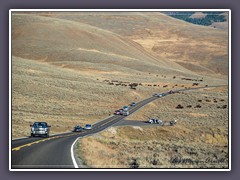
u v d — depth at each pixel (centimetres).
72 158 3484
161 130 10362
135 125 10850
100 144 5694
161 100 17638
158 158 4366
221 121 12356
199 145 7112
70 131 9019
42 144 4712
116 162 3669
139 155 4588
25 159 3334
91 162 3381
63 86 16300
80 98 14938
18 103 12219
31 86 14300
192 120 12794
